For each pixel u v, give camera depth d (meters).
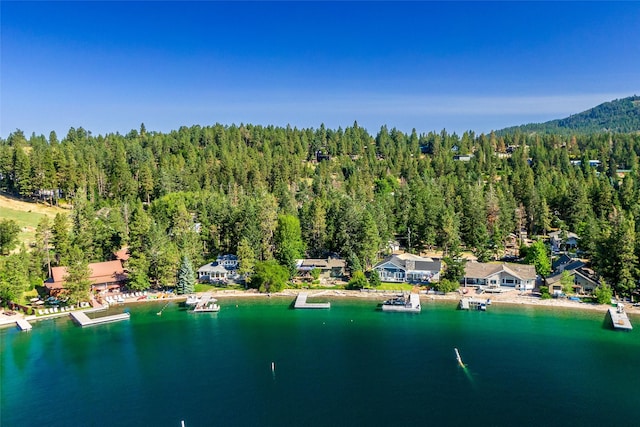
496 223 161.12
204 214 164.00
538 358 84.62
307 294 124.50
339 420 66.56
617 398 70.88
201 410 69.81
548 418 66.12
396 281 131.50
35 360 87.94
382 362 84.62
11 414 69.69
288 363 85.06
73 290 112.81
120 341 96.62
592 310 107.81
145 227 136.62
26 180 186.25
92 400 73.25
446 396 72.44
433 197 190.25
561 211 186.75
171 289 129.12
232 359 87.25
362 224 138.00
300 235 153.12
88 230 143.00
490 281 124.06
